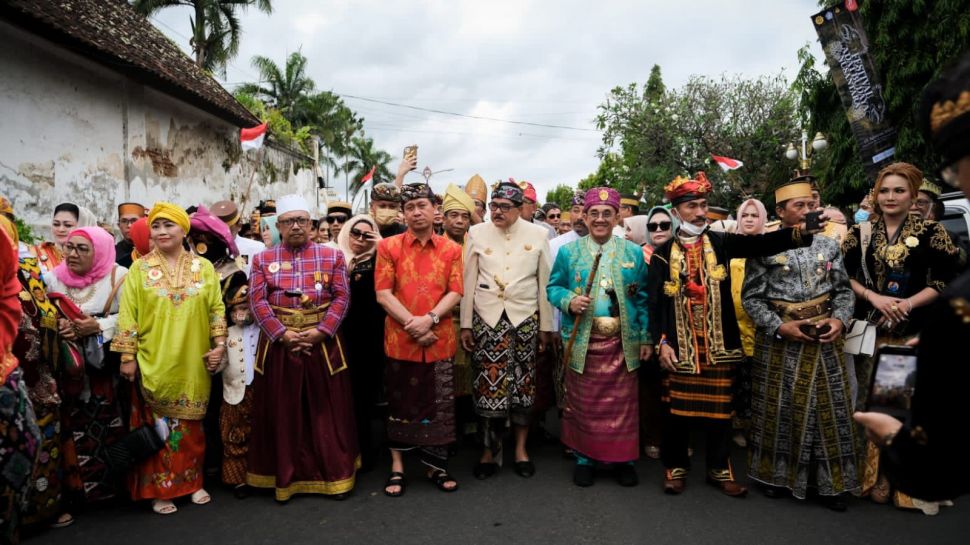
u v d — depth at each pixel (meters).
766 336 3.75
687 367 3.66
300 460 3.78
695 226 3.84
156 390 3.51
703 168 21.28
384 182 5.00
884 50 11.05
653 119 21.48
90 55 9.05
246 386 3.90
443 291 3.96
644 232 5.47
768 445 3.71
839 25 5.90
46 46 8.62
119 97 10.27
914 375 1.52
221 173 14.01
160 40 13.77
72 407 3.54
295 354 3.76
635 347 3.96
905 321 3.54
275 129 18.67
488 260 4.22
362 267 4.41
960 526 3.33
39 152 8.55
